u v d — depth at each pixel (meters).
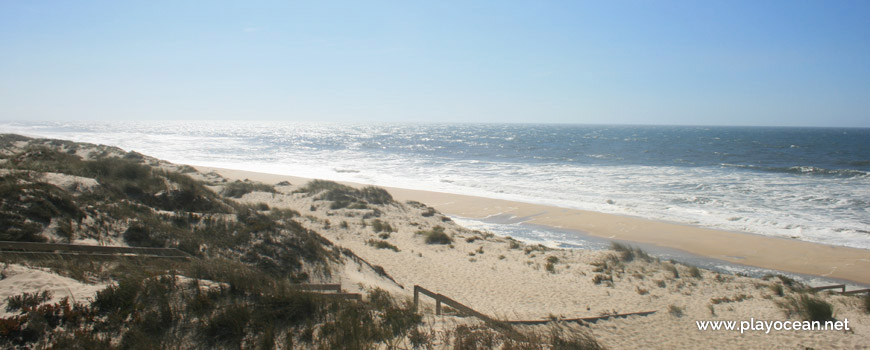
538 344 6.82
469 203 28.80
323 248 11.91
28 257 6.88
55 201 9.89
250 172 40.88
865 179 38.81
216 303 5.79
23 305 5.16
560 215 25.47
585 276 14.15
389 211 23.75
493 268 14.83
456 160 57.00
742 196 30.27
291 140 102.31
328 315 6.19
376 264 14.39
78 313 5.13
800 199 29.16
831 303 11.59
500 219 25.02
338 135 134.50
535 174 42.06
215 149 70.75
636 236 21.42
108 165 16.59
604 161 56.50
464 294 11.91
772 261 17.91
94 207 10.52
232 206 15.38
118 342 4.89
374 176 41.03
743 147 87.06
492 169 46.53
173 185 14.77
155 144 78.19
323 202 23.77
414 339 6.00
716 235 21.30
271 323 5.60
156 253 8.07
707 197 29.86
